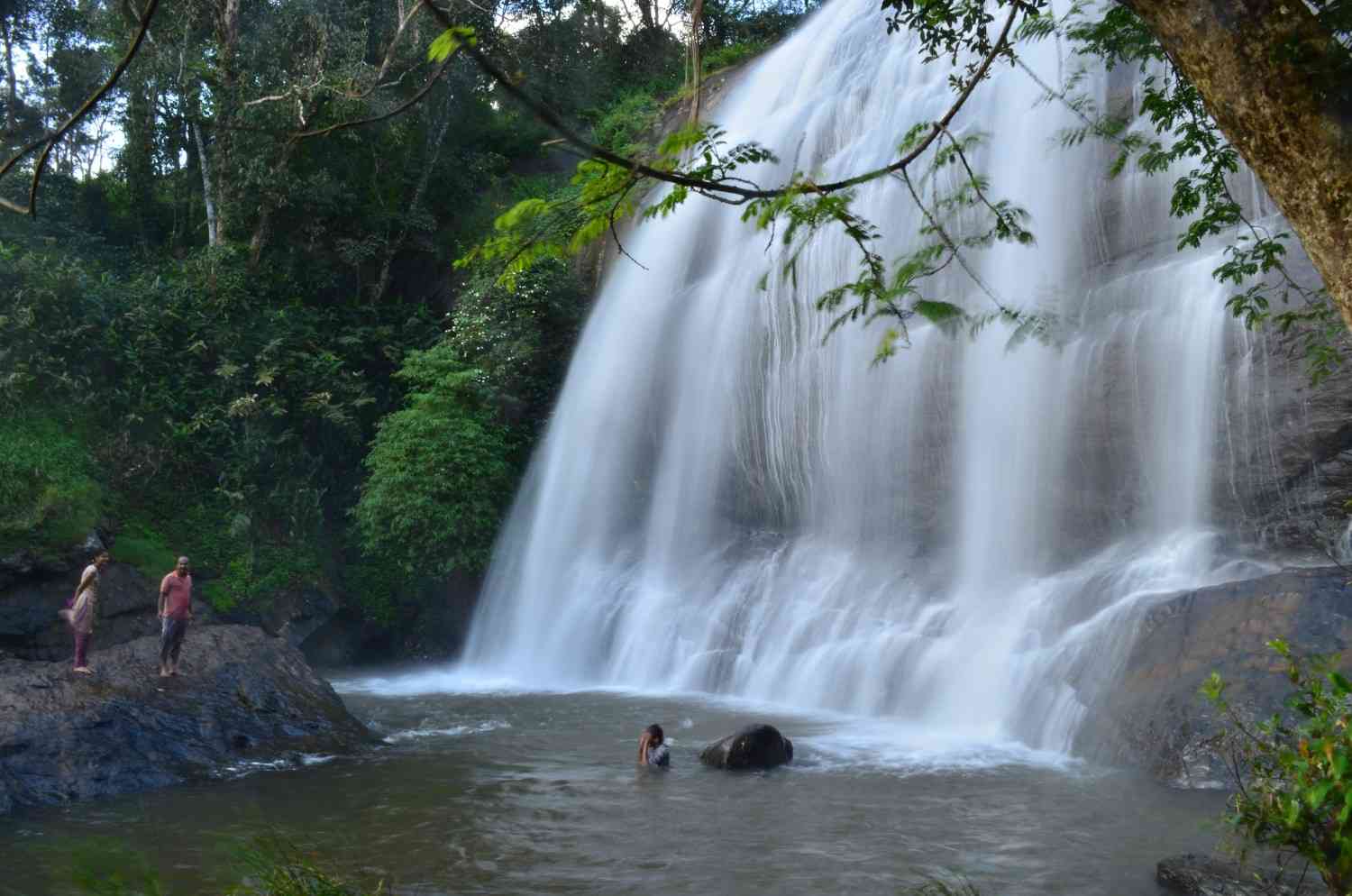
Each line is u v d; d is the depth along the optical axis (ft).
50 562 73.56
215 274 102.42
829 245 75.31
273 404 92.43
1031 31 31.55
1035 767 42.01
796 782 40.06
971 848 30.86
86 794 38.29
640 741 46.57
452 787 39.99
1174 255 60.18
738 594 73.41
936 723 54.03
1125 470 58.90
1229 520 54.60
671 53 131.13
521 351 94.22
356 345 104.27
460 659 88.79
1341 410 50.93
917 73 80.38
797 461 76.07
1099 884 27.32
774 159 15.56
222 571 84.74
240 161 109.19
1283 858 26.61
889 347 17.40
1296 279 52.49
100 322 91.66
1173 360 57.26
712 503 80.74
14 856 31.07
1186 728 38.83
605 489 86.84
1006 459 63.72
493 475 88.17
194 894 27.48
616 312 93.30
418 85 116.06
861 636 63.05
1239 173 57.82
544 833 33.37
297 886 25.32
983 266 68.03
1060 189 65.46
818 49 98.02
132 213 124.36
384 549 86.99
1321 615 40.24
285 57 107.04
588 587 82.94
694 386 83.61
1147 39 28.89
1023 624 55.93
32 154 117.50
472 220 120.37
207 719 45.16
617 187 15.17
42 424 83.35
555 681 76.02
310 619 85.46
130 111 116.78
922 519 67.56
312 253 114.83
